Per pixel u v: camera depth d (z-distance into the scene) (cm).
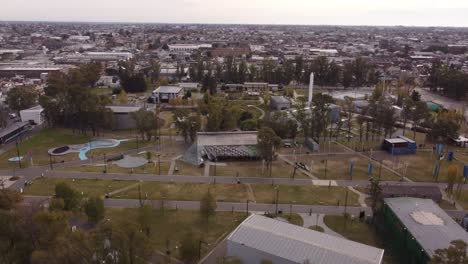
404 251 7412
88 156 12888
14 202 7662
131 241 6141
